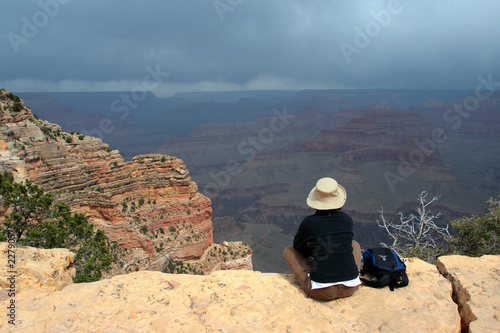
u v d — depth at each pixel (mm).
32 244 16984
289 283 7543
